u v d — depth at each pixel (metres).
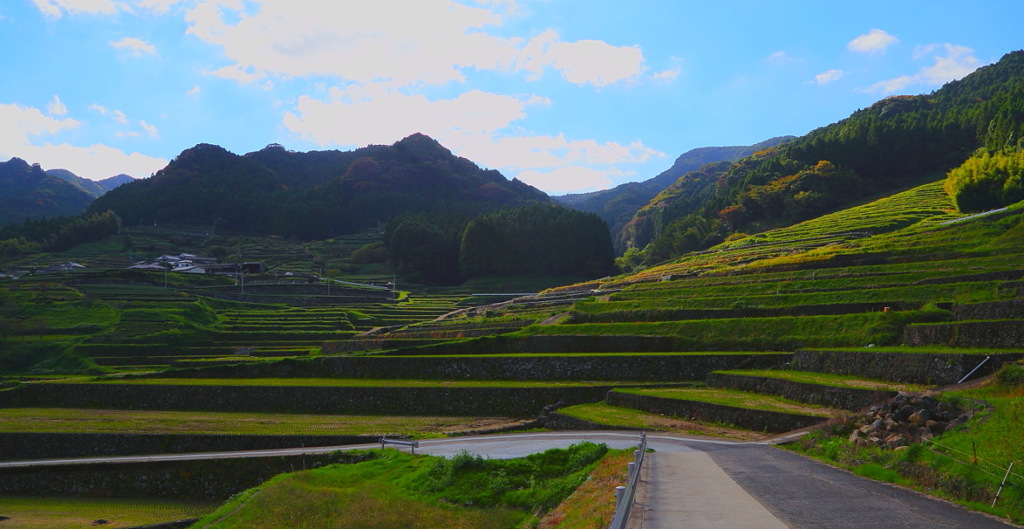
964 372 40.31
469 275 187.62
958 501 19.28
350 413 61.62
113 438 52.16
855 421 32.56
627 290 94.38
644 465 27.23
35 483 46.25
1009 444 22.05
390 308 144.62
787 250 108.94
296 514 31.88
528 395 58.75
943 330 48.28
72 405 68.81
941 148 164.25
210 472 45.16
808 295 69.00
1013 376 34.69
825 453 29.95
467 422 54.69
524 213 198.50
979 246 75.44
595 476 27.39
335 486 35.97
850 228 115.12
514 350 73.38
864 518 16.88
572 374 64.56
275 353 105.50
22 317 121.06
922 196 134.25
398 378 69.81
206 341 114.50
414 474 34.41
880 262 79.00
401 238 198.75
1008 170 103.06
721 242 161.12
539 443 40.78
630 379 62.31
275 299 151.50
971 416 27.34
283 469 44.25
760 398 48.25
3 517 40.47
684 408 47.91
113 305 129.00
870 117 192.62
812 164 174.50
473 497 30.08
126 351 106.50
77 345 106.75
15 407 68.94
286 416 60.56
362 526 28.42
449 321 112.06
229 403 65.00
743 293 78.62
